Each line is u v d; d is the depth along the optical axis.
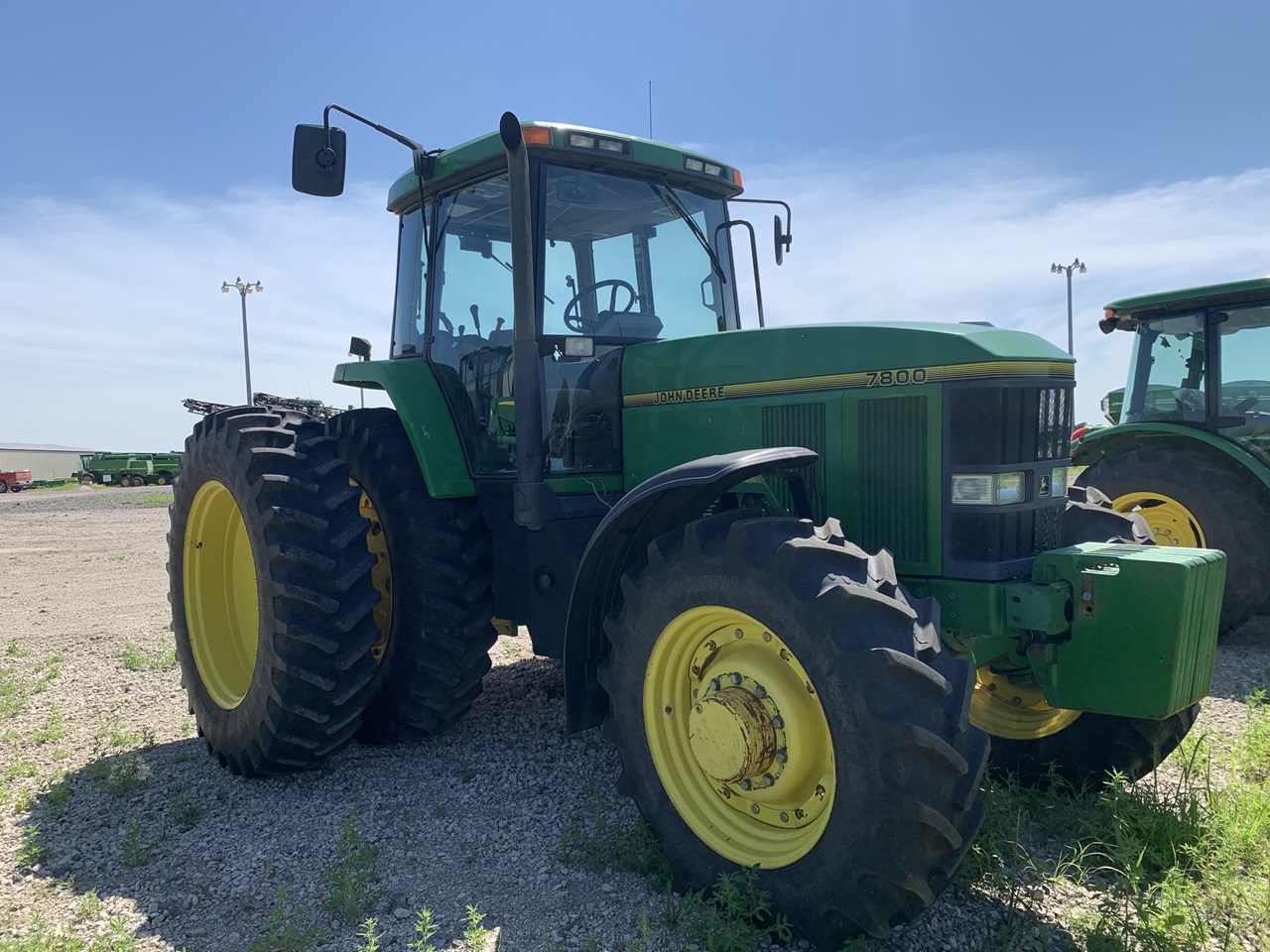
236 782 3.89
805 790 2.63
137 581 9.71
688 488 2.93
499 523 4.08
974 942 2.54
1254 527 5.83
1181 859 2.94
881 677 2.35
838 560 2.55
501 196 3.98
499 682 5.31
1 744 4.44
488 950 2.56
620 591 3.20
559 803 3.55
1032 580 2.92
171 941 2.67
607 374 3.89
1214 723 4.38
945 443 2.97
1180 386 6.56
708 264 4.32
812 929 2.51
